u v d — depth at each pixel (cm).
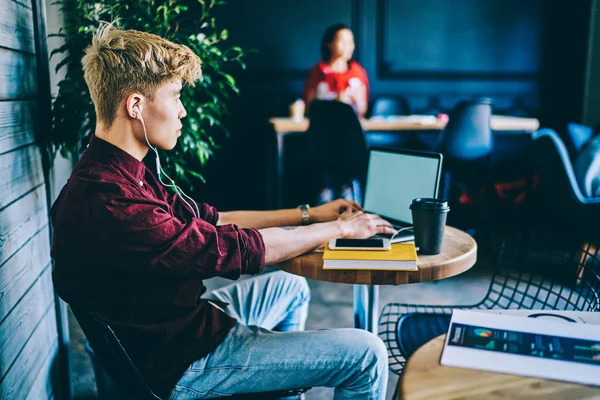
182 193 168
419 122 398
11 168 147
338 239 159
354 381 138
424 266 146
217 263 131
